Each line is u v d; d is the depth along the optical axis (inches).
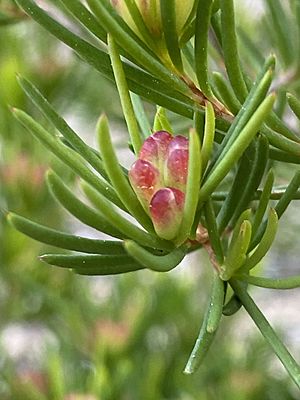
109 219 2.9
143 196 3.1
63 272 9.3
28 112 8.2
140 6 3.2
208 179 3.1
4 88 8.2
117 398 7.8
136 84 3.3
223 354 9.2
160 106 3.4
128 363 7.6
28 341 10.1
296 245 9.7
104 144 2.8
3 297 9.1
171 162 3.2
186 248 3.2
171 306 9.5
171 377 9.2
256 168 3.4
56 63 8.6
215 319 3.1
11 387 8.0
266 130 3.4
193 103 3.3
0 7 5.5
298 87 5.9
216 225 3.3
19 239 8.4
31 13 3.1
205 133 3.1
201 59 3.2
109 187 3.2
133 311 8.8
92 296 9.2
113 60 3.1
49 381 8.0
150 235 3.1
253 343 9.2
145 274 9.7
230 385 8.6
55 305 9.0
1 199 8.3
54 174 2.9
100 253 3.3
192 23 3.3
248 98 3.0
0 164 8.3
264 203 3.4
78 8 3.1
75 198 3.0
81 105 8.8
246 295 3.3
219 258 3.3
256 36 7.7
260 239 3.5
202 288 10.1
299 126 5.3
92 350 8.5
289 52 5.8
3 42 8.8
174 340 9.5
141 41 3.3
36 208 8.3
